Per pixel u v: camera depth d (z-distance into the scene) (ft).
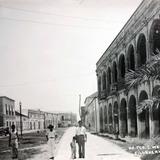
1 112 127.03
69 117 239.91
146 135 58.13
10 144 44.24
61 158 41.75
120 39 69.05
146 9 51.42
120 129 73.15
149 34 51.01
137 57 58.54
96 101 115.24
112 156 41.19
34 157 43.42
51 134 41.68
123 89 68.85
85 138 40.47
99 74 99.45
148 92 50.90
